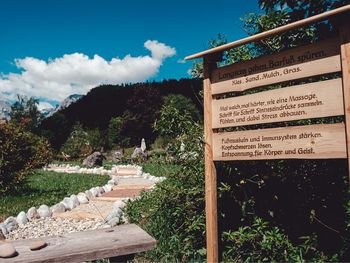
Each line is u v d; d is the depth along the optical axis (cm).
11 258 257
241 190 461
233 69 392
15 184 1136
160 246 476
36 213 819
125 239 299
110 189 1295
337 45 317
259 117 369
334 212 434
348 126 306
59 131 6406
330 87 321
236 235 427
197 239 473
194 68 565
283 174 460
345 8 297
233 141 391
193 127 481
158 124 504
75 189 1247
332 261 391
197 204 490
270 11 498
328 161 438
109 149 4881
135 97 5153
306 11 471
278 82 354
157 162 562
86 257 271
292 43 499
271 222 448
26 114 7912
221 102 402
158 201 521
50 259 258
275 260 408
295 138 345
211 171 406
